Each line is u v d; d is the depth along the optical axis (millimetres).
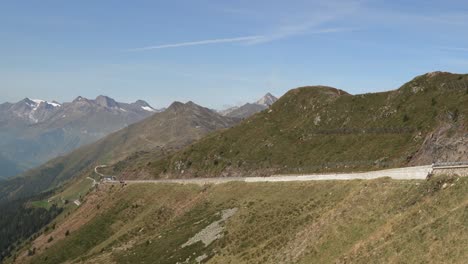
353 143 149250
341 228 72875
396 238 58031
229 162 190125
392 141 132375
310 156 157750
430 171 69125
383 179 80562
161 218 160250
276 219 97125
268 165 169625
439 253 49531
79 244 182250
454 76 143750
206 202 141875
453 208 56344
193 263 97938
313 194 100438
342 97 182125
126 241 154125
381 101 162625
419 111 138250
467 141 93688
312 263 69000
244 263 83688
